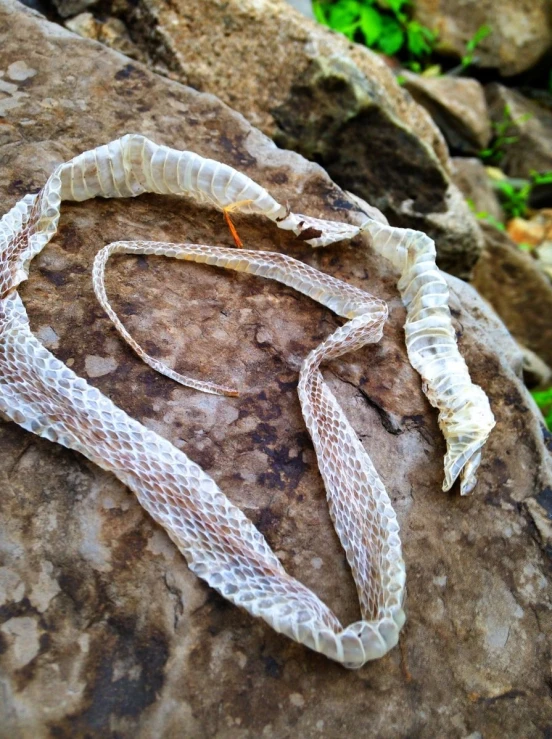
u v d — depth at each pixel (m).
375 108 0.48
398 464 0.30
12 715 0.22
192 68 0.45
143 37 0.45
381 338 0.33
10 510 0.25
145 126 0.37
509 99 0.94
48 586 0.24
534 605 0.29
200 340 0.30
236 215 0.35
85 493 0.26
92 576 0.24
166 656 0.24
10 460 0.26
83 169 0.31
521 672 0.27
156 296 0.31
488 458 0.32
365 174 0.51
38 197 0.31
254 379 0.30
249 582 0.24
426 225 0.54
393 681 0.25
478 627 0.27
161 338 0.30
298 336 0.32
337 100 0.47
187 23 0.45
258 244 0.34
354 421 0.30
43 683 0.22
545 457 0.33
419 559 0.28
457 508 0.30
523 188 0.90
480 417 0.30
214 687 0.24
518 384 0.35
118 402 0.28
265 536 0.27
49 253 0.31
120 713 0.23
